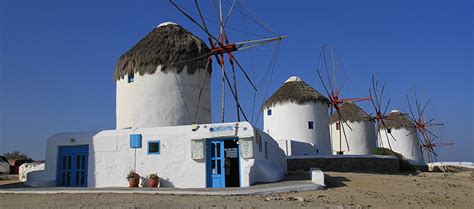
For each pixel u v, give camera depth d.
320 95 35.88
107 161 18.50
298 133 34.50
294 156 30.44
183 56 22.83
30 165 26.81
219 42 19.97
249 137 16.97
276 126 35.66
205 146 17.44
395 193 16.39
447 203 14.80
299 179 18.62
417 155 51.41
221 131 17.30
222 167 17.22
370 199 14.23
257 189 14.65
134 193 14.80
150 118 22.19
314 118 34.88
